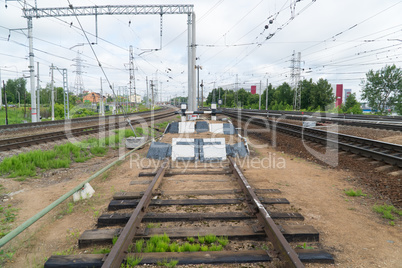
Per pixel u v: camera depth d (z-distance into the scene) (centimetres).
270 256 346
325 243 395
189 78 2203
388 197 596
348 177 775
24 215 541
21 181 793
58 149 1170
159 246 372
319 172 837
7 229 473
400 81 5769
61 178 841
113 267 310
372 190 648
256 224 436
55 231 450
